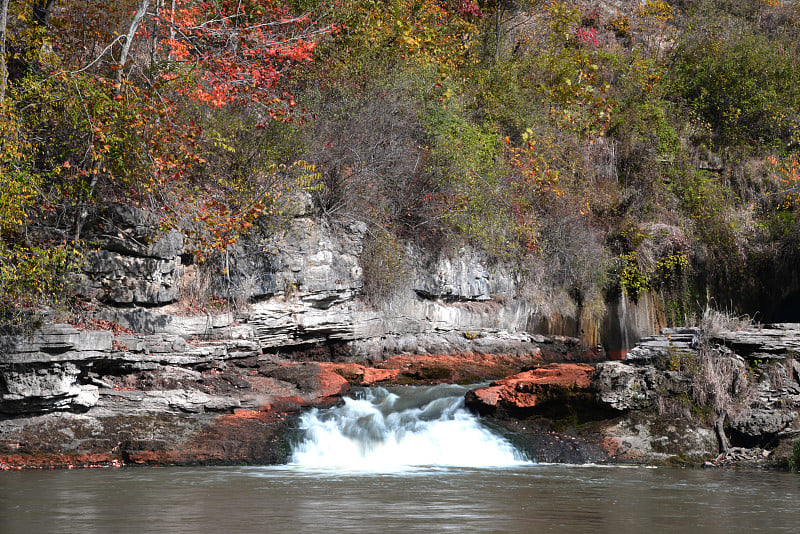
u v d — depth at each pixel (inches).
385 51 889.5
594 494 375.6
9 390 470.9
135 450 486.9
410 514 311.0
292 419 550.0
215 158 669.9
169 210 583.5
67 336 484.4
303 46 655.1
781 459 510.0
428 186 857.5
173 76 633.6
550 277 954.1
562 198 990.4
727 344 586.6
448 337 806.5
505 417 575.5
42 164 588.7
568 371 612.1
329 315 694.5
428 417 568.1
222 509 321.4
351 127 799.1
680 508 336.5
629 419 553.3
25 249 520.1
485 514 313.0
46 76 572.7
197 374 566.9
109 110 559.8
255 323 643.5
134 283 584.7
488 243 874.1
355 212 771.4
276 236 674.8
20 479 416.5
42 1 655.1
